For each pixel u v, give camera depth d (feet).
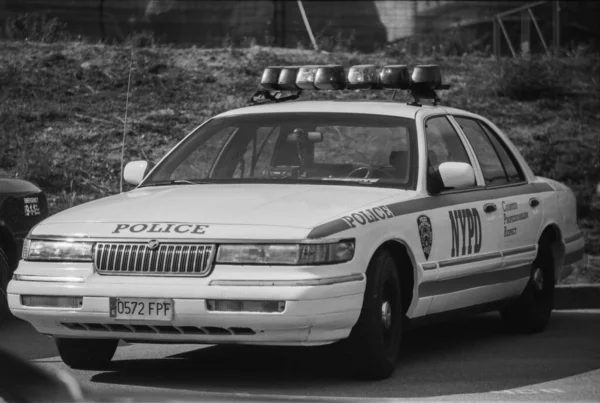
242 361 38.96
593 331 47.75
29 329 46.91
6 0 87.25
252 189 36.88
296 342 31.91
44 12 88.17
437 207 38.14
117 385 34.17
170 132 77.30
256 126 40.83
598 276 58.90
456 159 41.96
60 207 67.26
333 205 34.30
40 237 33.86
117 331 32.76
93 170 72.38
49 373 15.15
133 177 40.40
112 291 32.07
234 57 88.63
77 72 82.74
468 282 39.81
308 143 39.68
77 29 88.63
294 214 33.14
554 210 47.57
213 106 80.94
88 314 32.40
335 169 38.91
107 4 89.15
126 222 33.42
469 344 44.04
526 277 44.91
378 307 33.78
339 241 32.32
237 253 31.81
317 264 31.76
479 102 88.58
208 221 32.76
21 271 33.76
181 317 31.58
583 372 37.52
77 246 33.09
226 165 40.32
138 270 32.32
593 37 103.86
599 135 85.40
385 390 33.55
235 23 93.04
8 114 75.97
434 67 43.52
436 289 37.63
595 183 78.79
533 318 46.44
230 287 31.35
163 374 36.32
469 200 40.60
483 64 95.30
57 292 32.71
